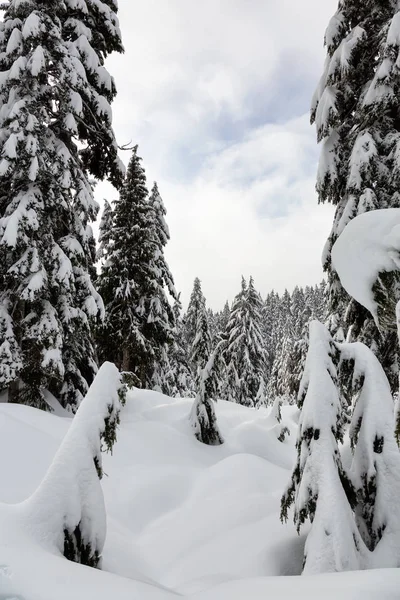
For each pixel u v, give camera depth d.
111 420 4.46
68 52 11.43
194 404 13.70
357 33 8.66
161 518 7.24
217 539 5.88
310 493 4.35
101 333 17.28
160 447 11.09
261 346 34.94
